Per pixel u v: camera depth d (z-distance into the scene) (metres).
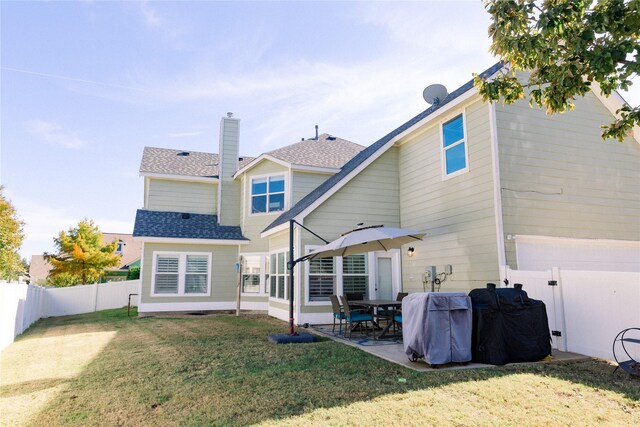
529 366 6.05
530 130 9.20
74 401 4.79
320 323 11.55
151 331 10.62
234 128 18.70
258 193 16.56
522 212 8.74
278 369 6.07
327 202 12.02
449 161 10.44
